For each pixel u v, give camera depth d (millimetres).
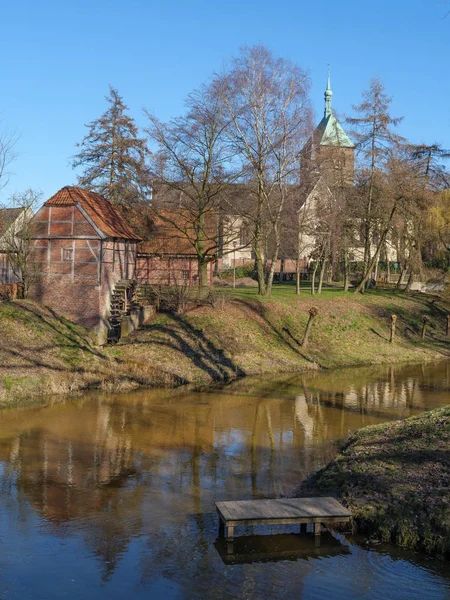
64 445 16906
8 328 26172
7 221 34562
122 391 24562
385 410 21891
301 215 39344
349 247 48969
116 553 10336
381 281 53938
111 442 17281
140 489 13430
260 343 32531
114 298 31016
